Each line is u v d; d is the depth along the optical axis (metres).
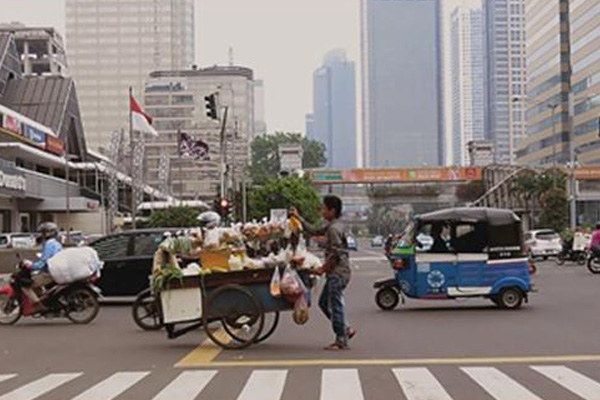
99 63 166.12
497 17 179.75
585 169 75.75
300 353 12.15
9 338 14.90
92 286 17.42
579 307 19.17
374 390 9.06
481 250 19.03
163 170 89.50
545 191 71.62
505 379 9.70
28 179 61.81
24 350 13.27
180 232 14.23
